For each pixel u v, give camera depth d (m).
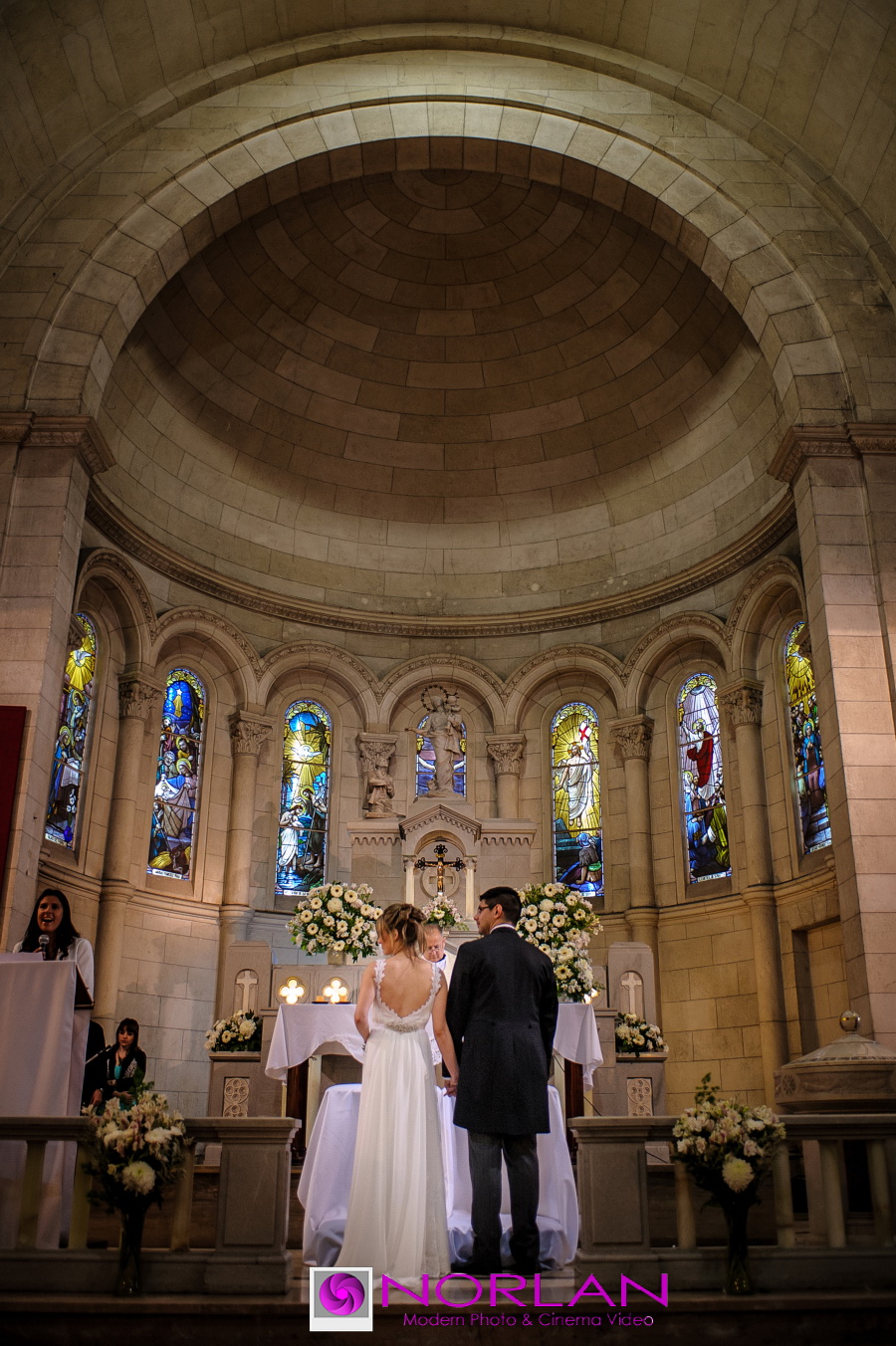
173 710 18.42
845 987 15.21
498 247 18.30
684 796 18.52
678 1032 17.23
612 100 16.36
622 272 18.02
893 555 13.25
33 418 13.55
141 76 15.55
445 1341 5.79
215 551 19.36
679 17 15.47
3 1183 6.81
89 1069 10.40
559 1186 7.49
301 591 20.08
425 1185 6.37
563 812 19.59
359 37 16.59
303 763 19.67
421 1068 6.61
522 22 16.59
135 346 17.33
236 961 12.74
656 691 19.19
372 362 19.69
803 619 16.88
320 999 12.45
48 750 12.77
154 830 17.69
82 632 16.89
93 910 16.23
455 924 13.09
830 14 14.03
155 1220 9.18
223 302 17.92
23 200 15.01
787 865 16.52
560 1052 10.81
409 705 20.28
